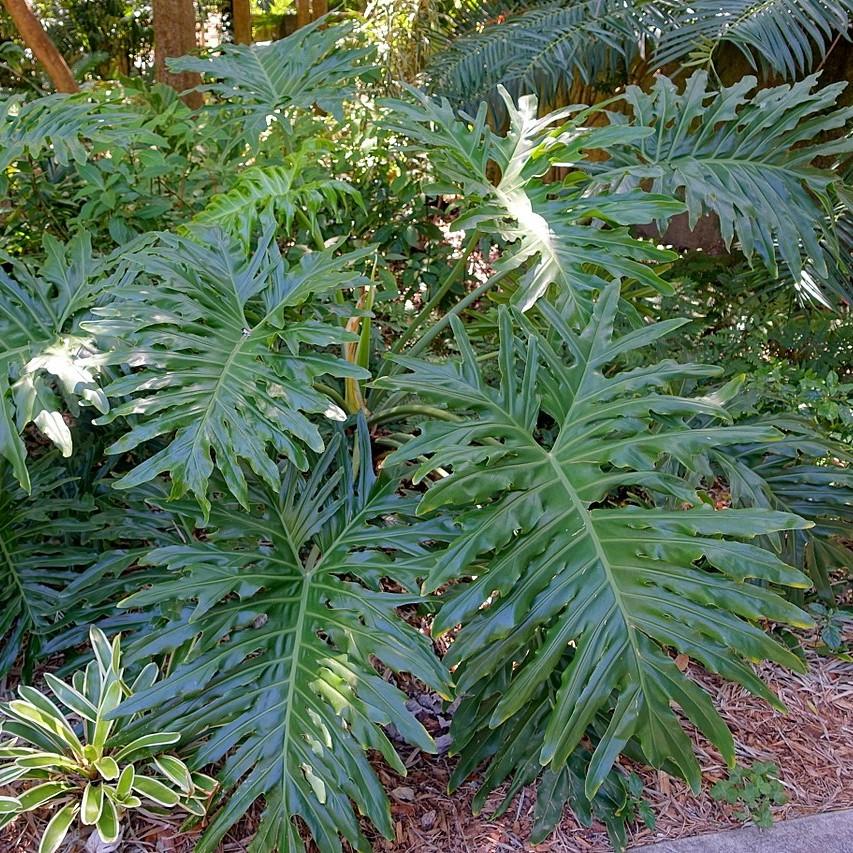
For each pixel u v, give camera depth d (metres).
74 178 2.74
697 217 2.24
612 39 3.28
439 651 2.16
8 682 2.05
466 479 1.53
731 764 1.33
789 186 2.30
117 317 1.74
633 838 1.74
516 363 1.93
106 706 1.66
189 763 1.56
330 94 2.76
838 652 2.31
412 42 4.31
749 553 1.41
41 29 3.97
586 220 2.78
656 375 1.71
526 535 1.50
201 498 1.51
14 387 1.69
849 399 2.72
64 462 2.26
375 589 1.70
